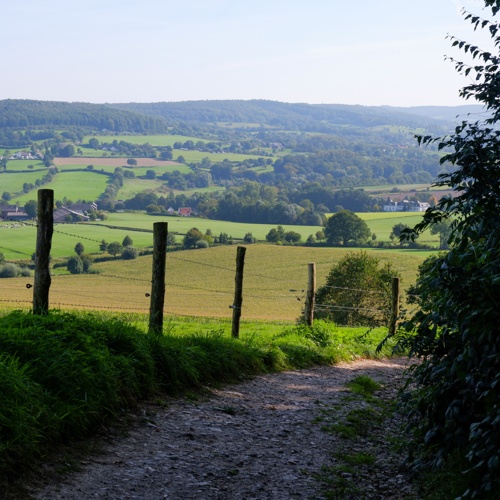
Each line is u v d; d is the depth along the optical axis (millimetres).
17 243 72938
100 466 6383
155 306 11070
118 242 104188
